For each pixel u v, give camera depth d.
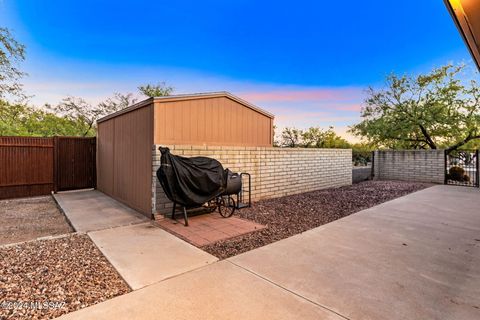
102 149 8.17
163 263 3.13
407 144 14.53
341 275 2.85
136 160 5.86
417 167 11.60
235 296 2.41
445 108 12.18
